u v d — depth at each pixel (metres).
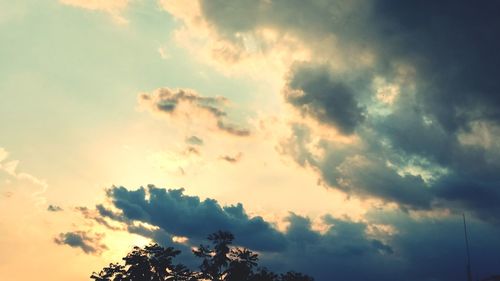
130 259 48.94
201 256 48.19
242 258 48.62
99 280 49.94
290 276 55.62
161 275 48.56
